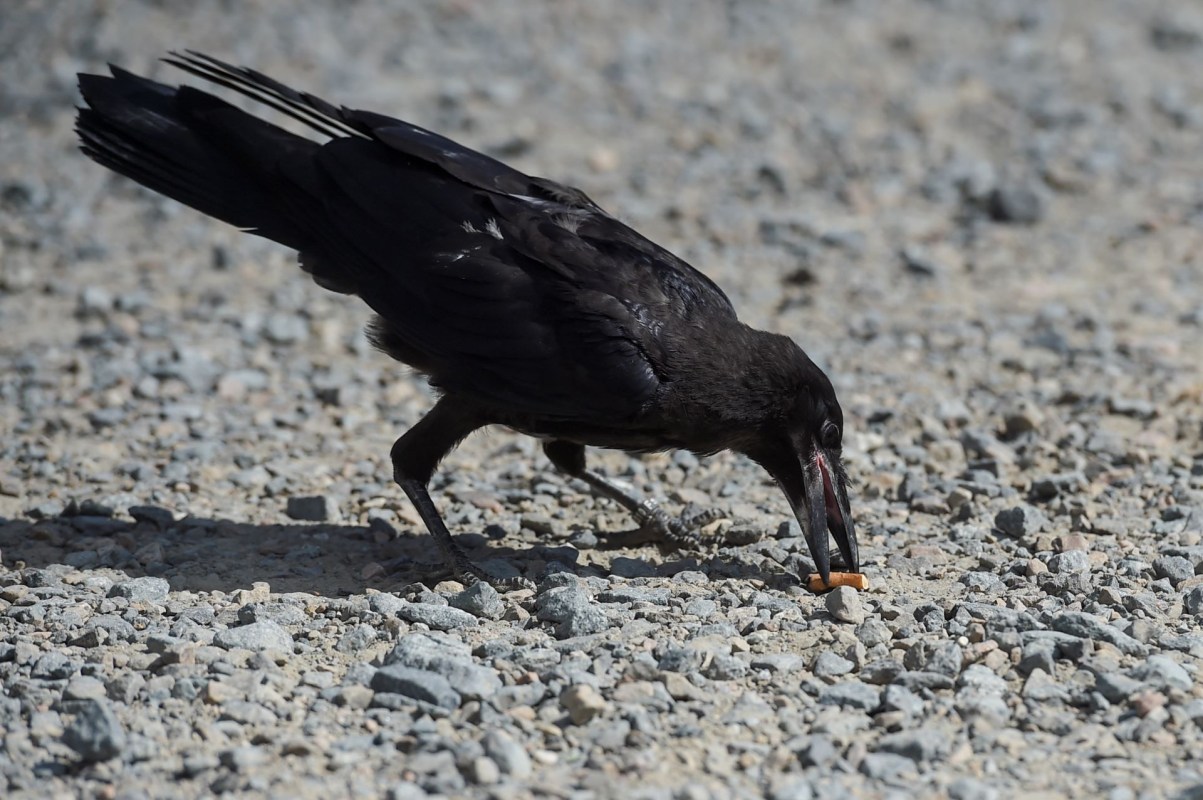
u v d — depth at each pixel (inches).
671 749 289.7
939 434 514.9
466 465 500.1
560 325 390.0
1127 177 826.2
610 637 342.3
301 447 512.4
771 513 453.4
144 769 284.5
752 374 393.4
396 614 359.9
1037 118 919.0
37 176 824.3
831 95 964.0
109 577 394.9
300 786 276.4
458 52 1020.5
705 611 359.6
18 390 561.6
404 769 282.2
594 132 896.3
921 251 732.0
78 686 312.8
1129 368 573.3
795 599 373.7
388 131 418.0
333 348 620.7
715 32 1081.4
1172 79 995.3
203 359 590.9
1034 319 634.2
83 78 438.0
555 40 1055.0
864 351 609.0
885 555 412.8
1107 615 353.4
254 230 428.8
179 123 433.4
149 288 688.4
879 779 279.6
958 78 993.5
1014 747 291.1
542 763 285.3
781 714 304.0
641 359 387.2
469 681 311.7
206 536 433.4
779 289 685.3
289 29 1037.2
